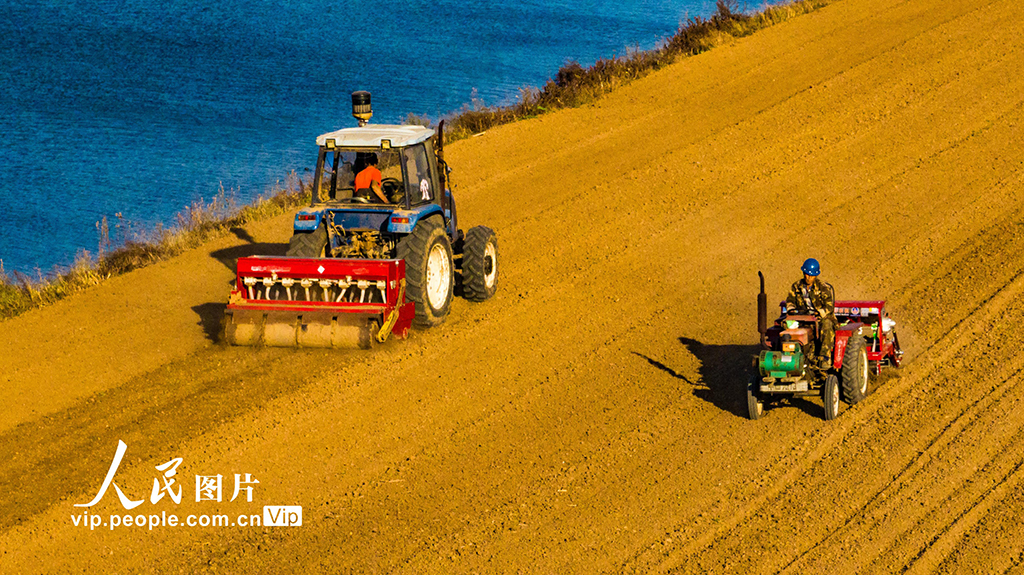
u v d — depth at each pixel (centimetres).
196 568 3684
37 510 4047
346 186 5319
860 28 11881
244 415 4756
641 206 7744
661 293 6219
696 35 12000
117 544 3828
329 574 3619
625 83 10912
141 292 6406
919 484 4028
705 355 5334
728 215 7488
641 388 4972
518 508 3991
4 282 6788
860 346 4603
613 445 4434
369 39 18938
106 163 12131
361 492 4138
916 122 9025
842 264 6538
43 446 4547
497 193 8219
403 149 5209
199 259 6994
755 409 4519
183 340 5647
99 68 17125
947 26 11500
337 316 4744
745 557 3625
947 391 4788
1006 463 4141
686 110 9912
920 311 5756
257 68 16875
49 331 5844
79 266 6925
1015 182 7712
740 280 6378
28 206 10669
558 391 4966
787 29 12169
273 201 8425
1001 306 5731
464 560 3675
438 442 4509
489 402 4862
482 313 5959
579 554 3684
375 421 4697
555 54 16962
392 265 4859
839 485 4053
